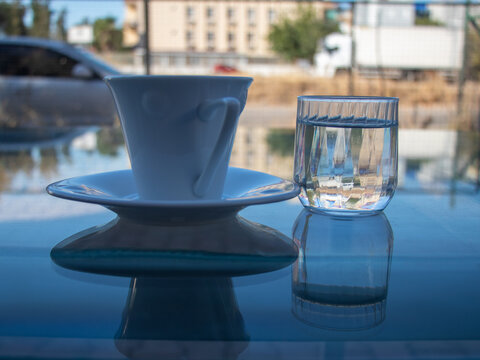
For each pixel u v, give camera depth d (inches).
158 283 8.8
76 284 8.7
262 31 944.9
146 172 14.4
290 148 31.0
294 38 678.5
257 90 263.3
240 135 38.9
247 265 9.9
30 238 11.8
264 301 8.0
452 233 12.6
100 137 40.3
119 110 14.3
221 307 7.7
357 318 7.3
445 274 9.5
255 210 15.5
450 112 212.1
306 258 10.4
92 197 11.8
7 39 160.2
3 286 8.6
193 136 13.9
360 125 14.1
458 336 6.8
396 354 6.3
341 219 14.3
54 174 22.0
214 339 6.6
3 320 7.1
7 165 24.4
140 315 7.4
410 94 241.9
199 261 10.1
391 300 8.2
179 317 7.4
